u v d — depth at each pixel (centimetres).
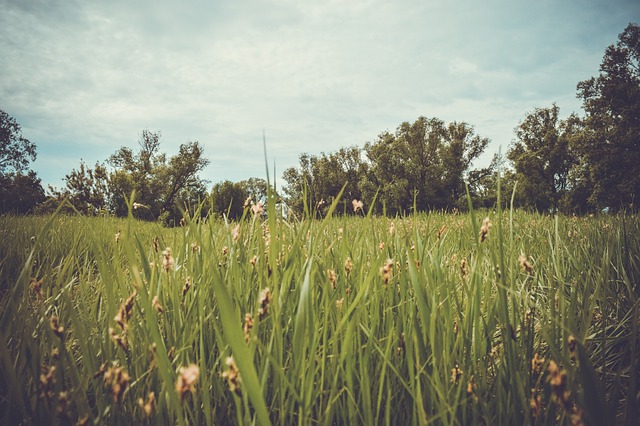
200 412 115
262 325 126
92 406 121
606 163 3275
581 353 78
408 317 135
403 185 5588
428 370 123
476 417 105
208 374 125
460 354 119
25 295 116
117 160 5541
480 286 120
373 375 125
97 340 140
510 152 4953
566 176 4466
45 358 131
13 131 4912
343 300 124
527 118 4859
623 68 3406
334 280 135
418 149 5997
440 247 158
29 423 95
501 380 115
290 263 123
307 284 102
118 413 104
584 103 3603
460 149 5791
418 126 5981
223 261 166
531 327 132
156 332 95
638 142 3219
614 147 3322
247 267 147
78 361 140
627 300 218
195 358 129
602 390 99
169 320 145
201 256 156
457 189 5762
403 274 130
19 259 264
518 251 229
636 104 3195
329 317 133
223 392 117
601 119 3509
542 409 108
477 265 120
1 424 98
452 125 5881
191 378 72
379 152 6012
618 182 3247
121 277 123
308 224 129
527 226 504
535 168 4653
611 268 260
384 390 121
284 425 98
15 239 324
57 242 365
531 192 4666
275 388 108
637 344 169
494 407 119
